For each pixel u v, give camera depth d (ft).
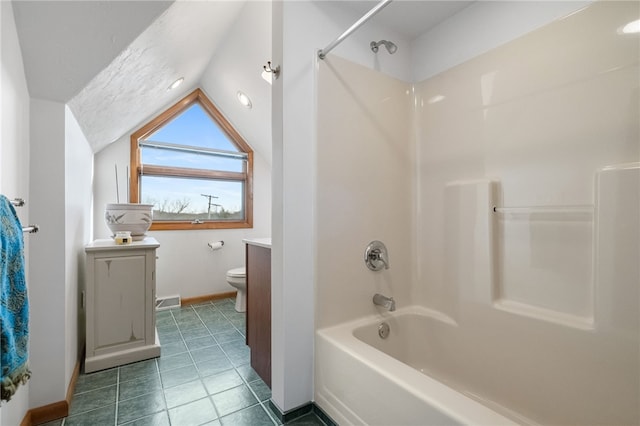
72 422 4.48
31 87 4.23
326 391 4.52
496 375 4.72
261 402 4.99
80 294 6.30
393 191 5.83
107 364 6.02
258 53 7.13
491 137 4.98
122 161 9.55
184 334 7.85
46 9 3.51
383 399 3.50
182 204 10.61
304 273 4.73
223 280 11.18
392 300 5.24
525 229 4.58
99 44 4.05
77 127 5.75
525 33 4.55
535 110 4.44
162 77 6.93
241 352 6.84
